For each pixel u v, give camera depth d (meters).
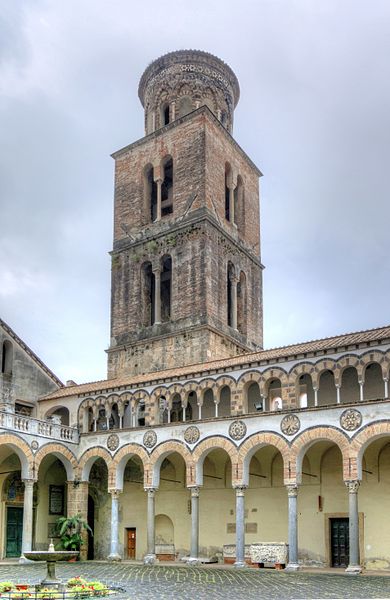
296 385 44.81
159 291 65.31
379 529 43.75
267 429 43.91
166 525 53.81
